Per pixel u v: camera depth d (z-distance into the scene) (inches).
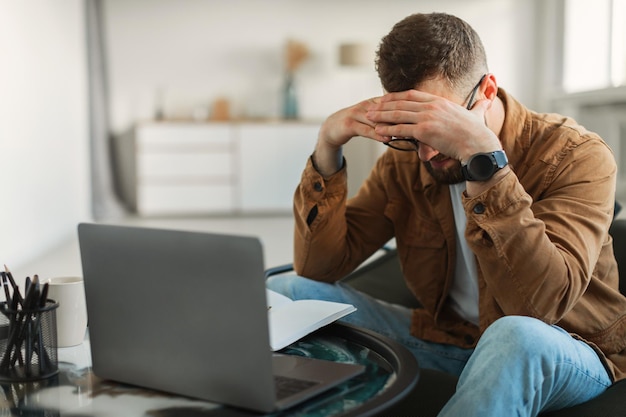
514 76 314.2
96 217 287.3
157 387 38.2
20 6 178.2
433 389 50.6
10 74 168.9
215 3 311.3
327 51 314.7
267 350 33.7
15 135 172.2
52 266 175.5
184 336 36.4
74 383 40.1
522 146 54.4
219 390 35.7
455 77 50.2
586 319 50.2
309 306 48.8
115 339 39.3
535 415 42.1
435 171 52.5
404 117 47.6
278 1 312.2
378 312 62.4
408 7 313.4
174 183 295.7
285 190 299.1
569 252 47.3
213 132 295.0
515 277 46.4
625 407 45.1
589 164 51.9
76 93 250.1
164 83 312.5
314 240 59.4
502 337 41.0
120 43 309.7
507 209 46.3
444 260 59.0
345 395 36.5
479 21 312.7
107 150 297.6
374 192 64.2
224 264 34.1
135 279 37.5
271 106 316.2
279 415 34.2
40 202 195.3
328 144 56.2
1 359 40.8
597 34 259.8
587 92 255.6
